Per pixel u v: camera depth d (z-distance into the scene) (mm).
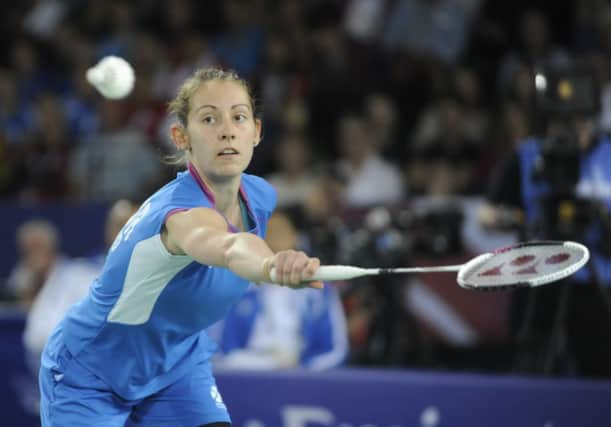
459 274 9258
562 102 18047
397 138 29781
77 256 29688
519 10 30094
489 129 27875
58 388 12250
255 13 33625
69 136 33250
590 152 18516
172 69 33438
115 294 11492
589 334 18391
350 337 22078
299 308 19984
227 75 11227
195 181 11156
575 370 18922
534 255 9703
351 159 27734
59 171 32156
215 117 11023
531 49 29062
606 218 18062
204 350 12805
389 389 17953
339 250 21906
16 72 36656
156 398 12484
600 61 26609
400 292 22125
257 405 18688
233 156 11008
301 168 27953
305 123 30250
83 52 34844
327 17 33156
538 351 18781
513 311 19125
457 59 29625
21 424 22438
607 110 24375
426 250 21938
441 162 25750
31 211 30328
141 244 10844
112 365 12016
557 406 17000
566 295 17891
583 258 9289
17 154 33188
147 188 24000
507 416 17250
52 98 33188
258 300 19984
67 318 12242
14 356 22562
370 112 29016
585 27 29312
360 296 22031
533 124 18641
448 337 23438
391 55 30672
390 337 22141
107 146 30703
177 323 11703
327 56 31141
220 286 11414
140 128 31688
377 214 22000
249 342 19875
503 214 18891
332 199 25125
